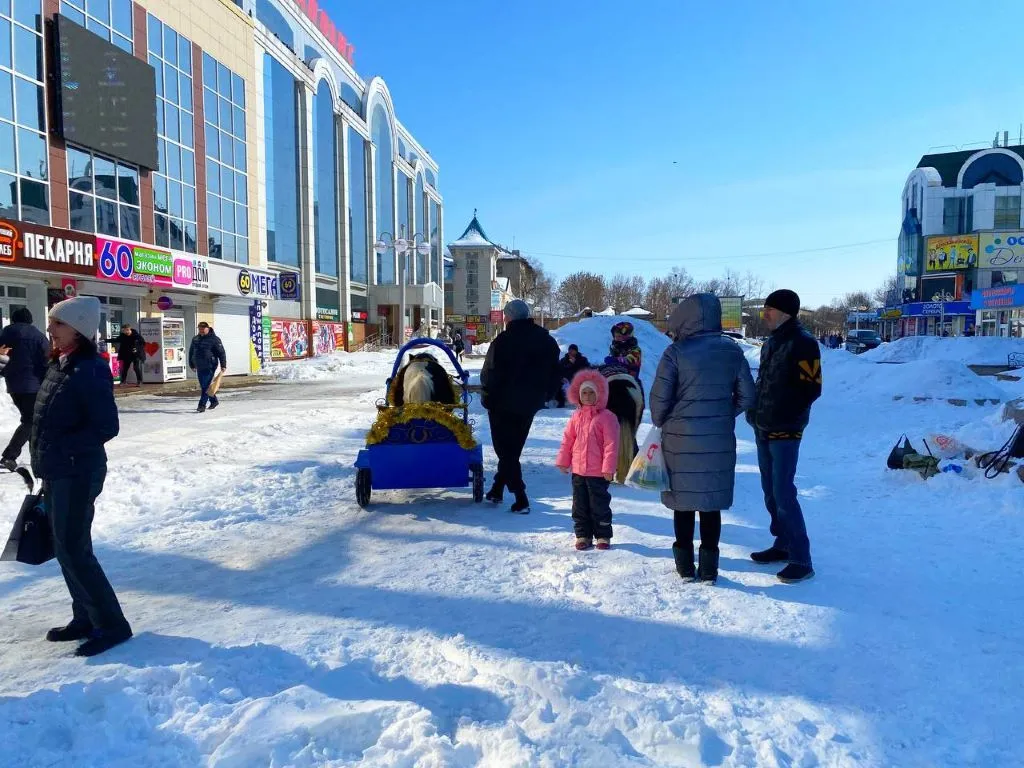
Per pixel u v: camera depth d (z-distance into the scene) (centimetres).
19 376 791
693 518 448
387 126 5300
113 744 267
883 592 422
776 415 448
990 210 6762
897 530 555
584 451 510
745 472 816
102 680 306
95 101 1898
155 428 1217
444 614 397
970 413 1320
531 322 641
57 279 1809
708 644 354
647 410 1405
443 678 321
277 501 696
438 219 6956
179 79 2334
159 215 2227
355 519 626
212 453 959
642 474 437
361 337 4712
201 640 367
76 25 1825
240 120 2734
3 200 1638
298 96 3806
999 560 476
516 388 623
